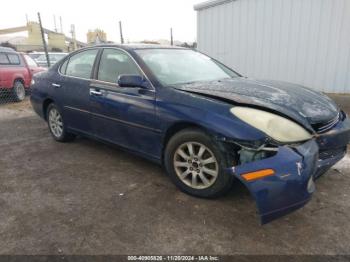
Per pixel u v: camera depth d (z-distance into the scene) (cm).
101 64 409
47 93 493
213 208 294
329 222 271
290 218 277
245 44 810
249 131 258
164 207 297
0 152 464
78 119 445
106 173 380
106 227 267
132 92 352
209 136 286
